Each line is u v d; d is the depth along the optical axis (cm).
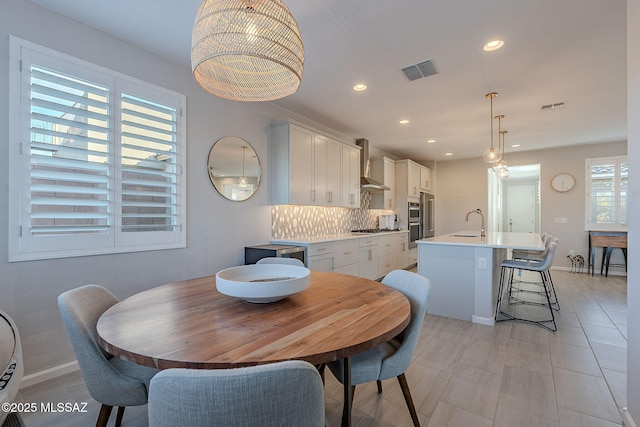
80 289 140
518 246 294
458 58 261
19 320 192
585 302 382
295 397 71
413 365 224
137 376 125
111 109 230
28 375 196
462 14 205
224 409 66
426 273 344
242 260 336
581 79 299
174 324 114
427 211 690
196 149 290
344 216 525
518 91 328
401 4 195
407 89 325
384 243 508
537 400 181
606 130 478
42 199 198
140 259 248
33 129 194
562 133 497
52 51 203
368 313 126
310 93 336
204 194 297
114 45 233
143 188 252
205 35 127
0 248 184
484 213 694
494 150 399
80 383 201
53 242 203
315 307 135
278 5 130
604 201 567
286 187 363
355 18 209
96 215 222
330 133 475
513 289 454
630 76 151
